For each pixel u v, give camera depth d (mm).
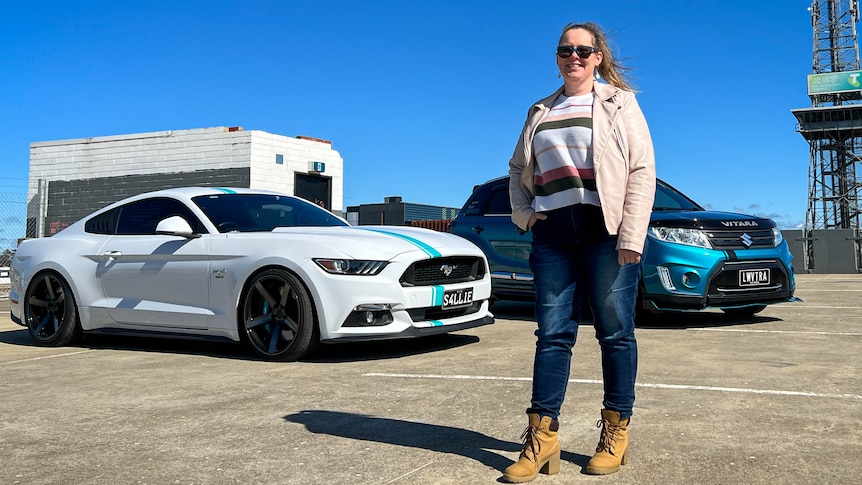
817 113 85000
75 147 19406
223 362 4336
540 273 2223
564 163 2145
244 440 2561
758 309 6398
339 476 2145
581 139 2129
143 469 2254
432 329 4410
